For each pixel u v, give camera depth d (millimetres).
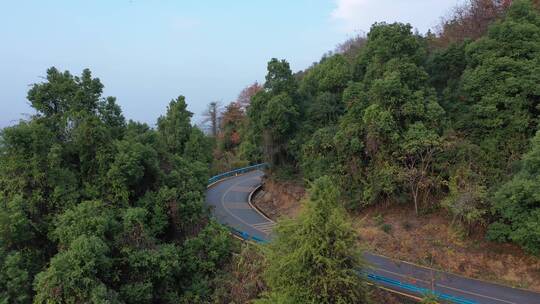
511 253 24016
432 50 39656
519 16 28266
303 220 14984
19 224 18000
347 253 14727
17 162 19438
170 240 23422
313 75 44500
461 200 24250
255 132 43688
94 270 16781
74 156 22531
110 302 16391
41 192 19766
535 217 21484
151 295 18891
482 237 25312
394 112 28719
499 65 26281
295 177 40906
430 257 25547
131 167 21375
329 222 14438
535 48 26062
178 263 20125
